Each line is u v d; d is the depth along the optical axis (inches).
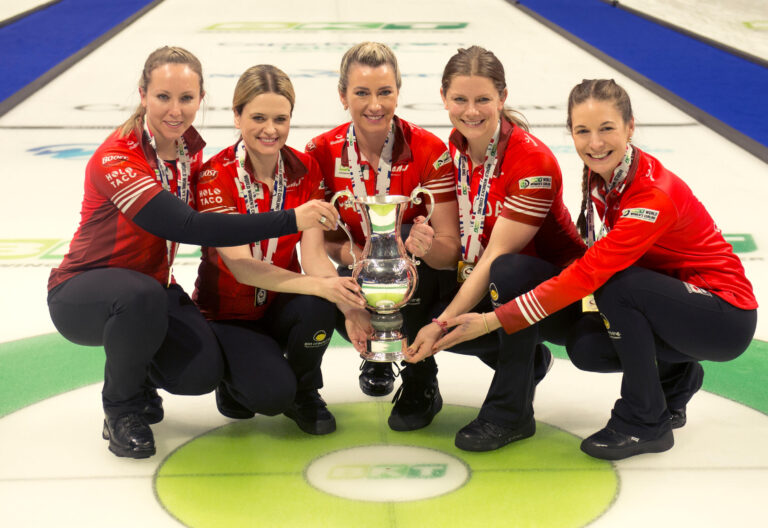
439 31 522.9
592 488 110.2
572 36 516.4
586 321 122.5
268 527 101.3
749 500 107.3
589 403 135.7
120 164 112.1
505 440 121.0
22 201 242.5
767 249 205.9
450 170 127.5
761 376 144.2
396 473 114.2
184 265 195.9
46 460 117.3
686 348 115.3
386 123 123.4
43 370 146.5
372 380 139.9
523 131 123.3
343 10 610.9
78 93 373.4
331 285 116.5
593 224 119.3
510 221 121.0
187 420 130.5
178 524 101.9
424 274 127.7
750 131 321.4
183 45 475.5
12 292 181.2
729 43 515.5
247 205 120.5
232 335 122.4
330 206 113.3
